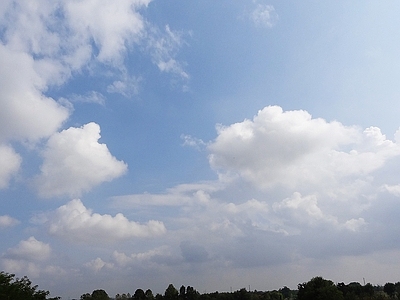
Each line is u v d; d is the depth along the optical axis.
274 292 181.38
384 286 149.75
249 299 161.38
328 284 98.25
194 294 169.00
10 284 50.06
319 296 92.50
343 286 123.44
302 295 98.56
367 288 125.75
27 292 52.38
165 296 173.12
